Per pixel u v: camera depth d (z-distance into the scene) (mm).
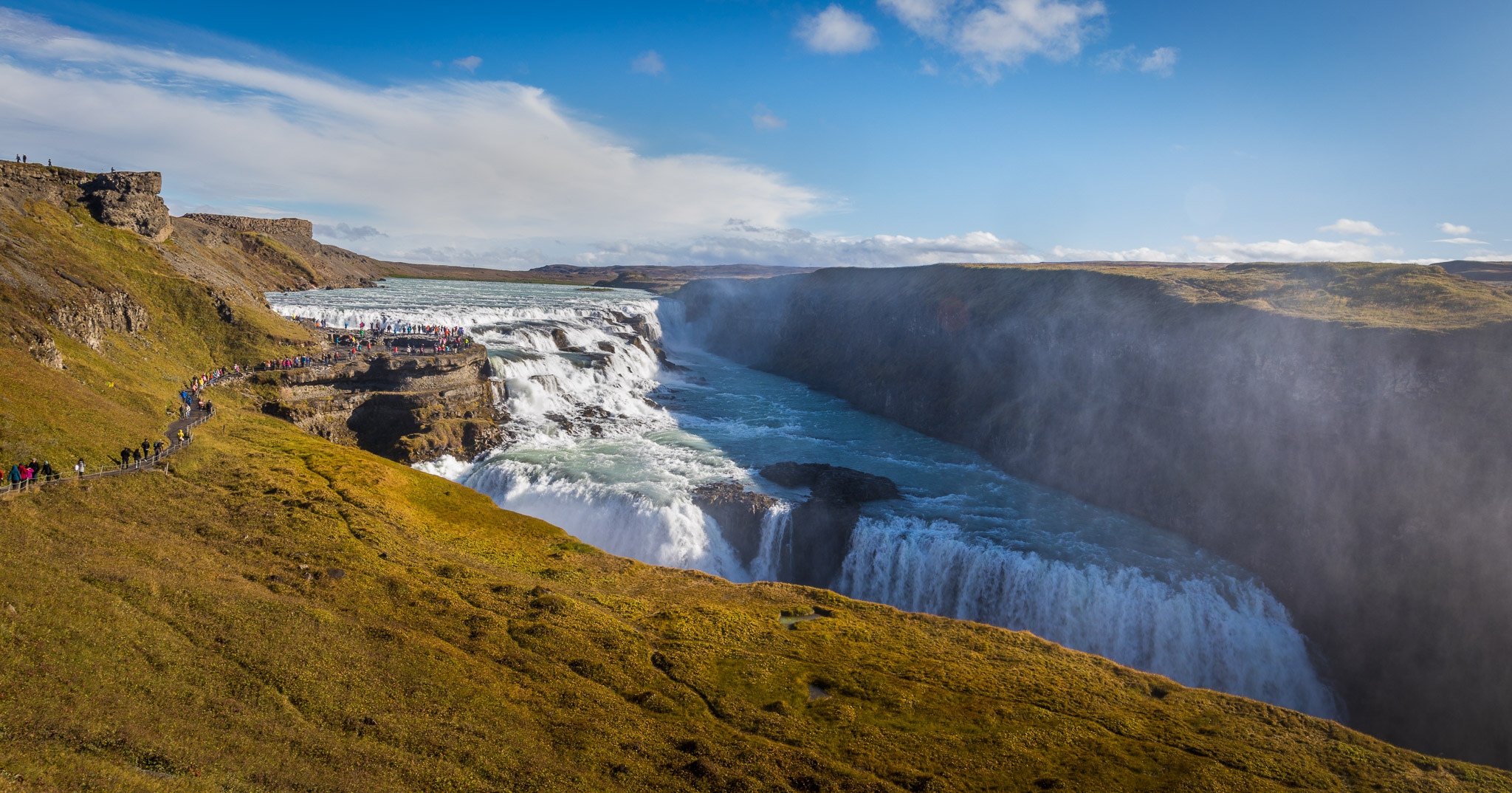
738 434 103188
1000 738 35656
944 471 91875
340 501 55375
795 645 44156
